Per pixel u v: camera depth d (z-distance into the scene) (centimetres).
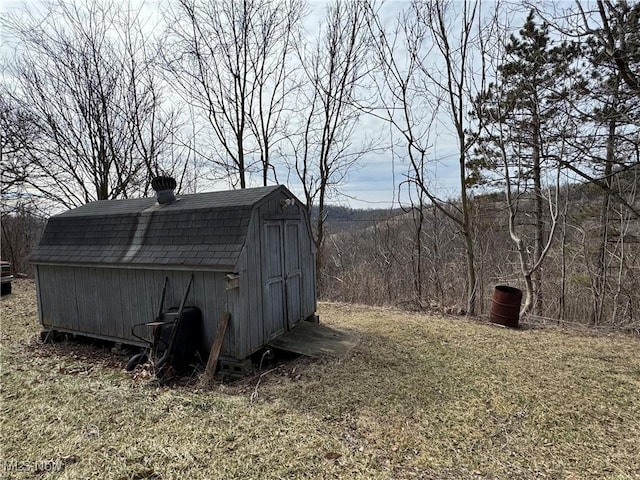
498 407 324
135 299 486
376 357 447
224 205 457
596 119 508
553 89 555
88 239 540
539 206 943
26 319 674
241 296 413
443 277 952
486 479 233
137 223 511
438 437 280
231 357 414
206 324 430
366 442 274
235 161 1160
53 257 548
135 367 440
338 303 809
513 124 625
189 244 443
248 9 1059
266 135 1164
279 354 495
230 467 246
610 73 541
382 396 347
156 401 347
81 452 266
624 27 448
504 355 454
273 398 350
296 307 544
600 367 413
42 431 295
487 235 1002
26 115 1103
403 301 805
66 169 1191
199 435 286
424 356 450
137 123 1230
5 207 1199
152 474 241
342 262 1252
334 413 318
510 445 270
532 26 685
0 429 298
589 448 265
